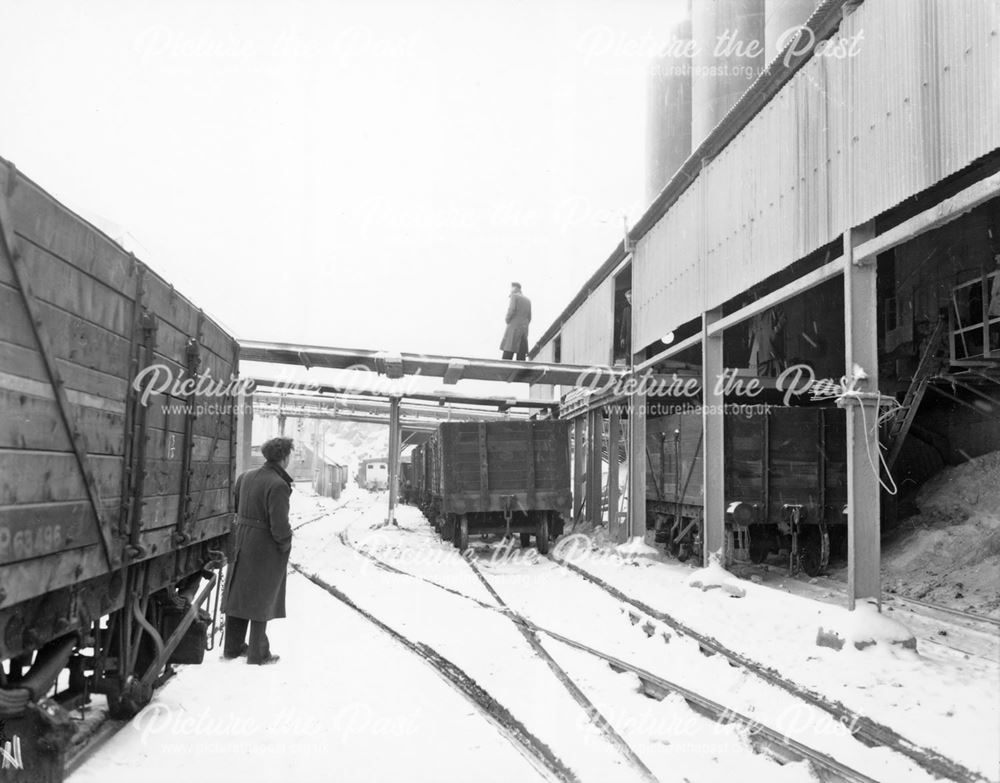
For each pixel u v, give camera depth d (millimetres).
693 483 11711
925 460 12711
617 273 15602
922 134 6004
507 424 15250
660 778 3645
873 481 6691
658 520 13992
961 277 10953
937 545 10031
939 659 5773
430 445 22094
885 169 6461
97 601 3568
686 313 11367
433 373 15391
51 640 3191
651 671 5664
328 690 5016
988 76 5320
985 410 11977
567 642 6633
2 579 2520
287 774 3584
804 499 10969
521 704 4781
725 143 10148
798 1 12133
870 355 6824
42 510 2801
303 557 14133
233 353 6410
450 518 15992
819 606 7391
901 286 12273
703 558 10445
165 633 5012
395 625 7332
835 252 10766
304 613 8078
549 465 15266
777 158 8492
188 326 4859
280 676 5355
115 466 3551
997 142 5238
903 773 3797
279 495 5734
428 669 5664
